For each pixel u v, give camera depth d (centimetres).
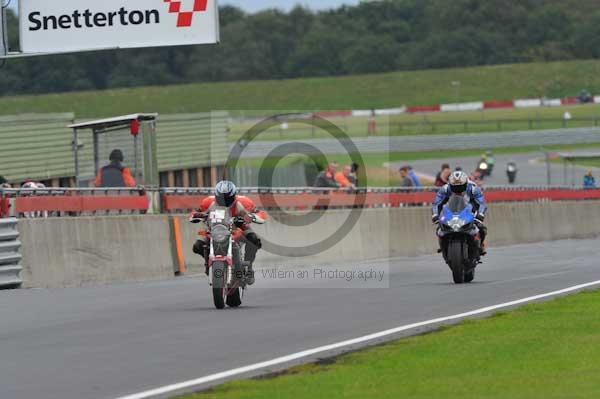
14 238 5831
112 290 5809
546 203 12075
